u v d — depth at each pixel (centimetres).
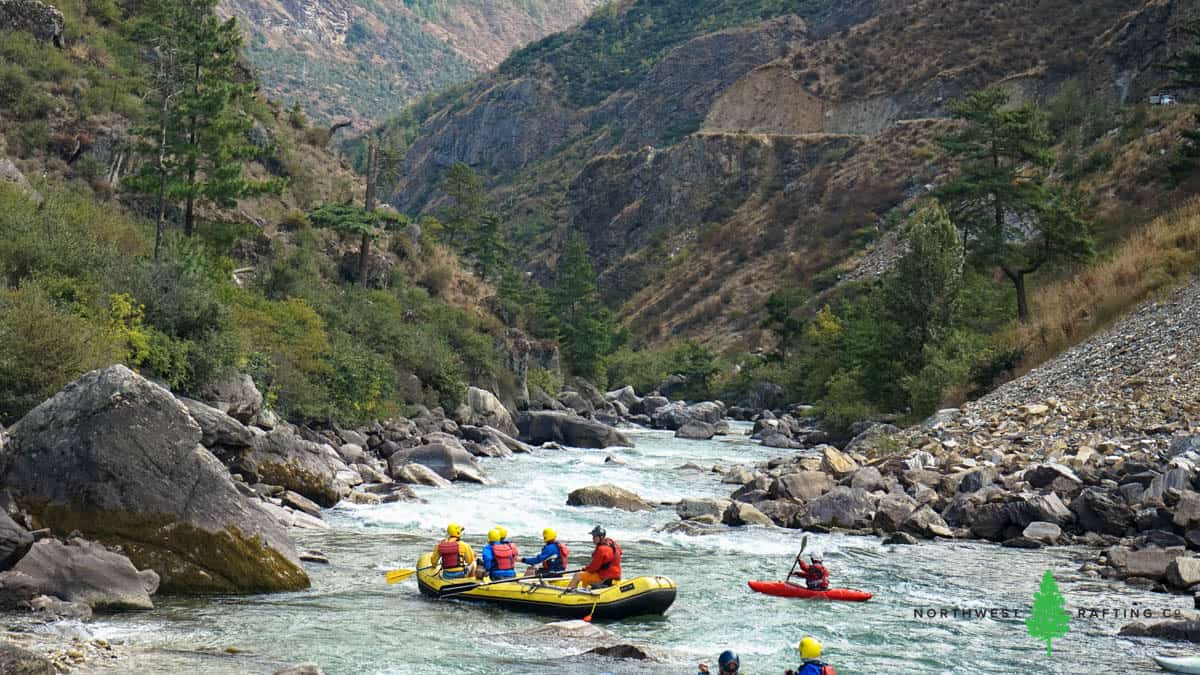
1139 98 10794
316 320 4291
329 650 1365
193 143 4044
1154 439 2736
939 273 5000
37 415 1698
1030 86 12569
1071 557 2114
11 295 2625
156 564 1619
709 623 1600
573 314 10425
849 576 1934
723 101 15988
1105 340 3728
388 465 3284
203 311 3244
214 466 1720
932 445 3203
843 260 11338
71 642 1284
